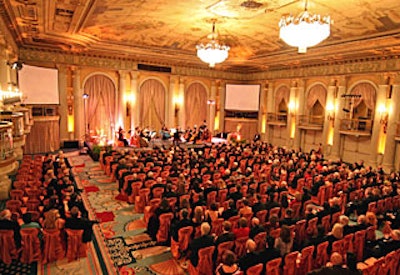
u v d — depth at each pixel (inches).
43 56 693.3
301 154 624.4
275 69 884.0
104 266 243.1
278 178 464.4
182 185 350.6
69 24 512.7
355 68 663.8
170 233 265.1
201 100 951.0
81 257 251.3
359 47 576.1
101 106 796.0
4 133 247.0
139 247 277.6
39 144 673.6
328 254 231.8
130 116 840.9
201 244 214.7
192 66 910.4
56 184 319.9
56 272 229.6
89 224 249.9
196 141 839.7
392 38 503.5
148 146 764.6
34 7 412.2
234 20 514.0
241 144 753.0
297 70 810.8
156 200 320.2
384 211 355.9
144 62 836.6
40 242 249.8
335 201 315.6
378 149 636.1
